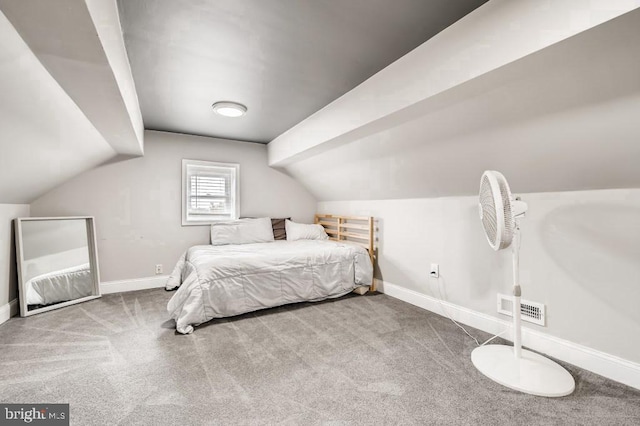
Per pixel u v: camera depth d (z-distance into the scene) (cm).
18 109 149
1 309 244
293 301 293
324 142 281
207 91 241
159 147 363
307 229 427
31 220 275
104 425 130
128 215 347
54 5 92
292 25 156
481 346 202
